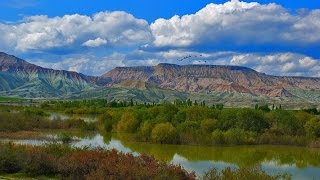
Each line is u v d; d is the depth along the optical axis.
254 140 106.81
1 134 96.25
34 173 40.66
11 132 100.56
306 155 90.12
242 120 114.62
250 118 115.06
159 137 98.81
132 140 102.06
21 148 45.56
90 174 37.81
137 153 78.25
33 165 40.75
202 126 109.56
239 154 86.62
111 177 36.72
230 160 76.19
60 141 89.88
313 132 115.25
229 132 104.56
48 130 112.44
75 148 49.44
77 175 39.44
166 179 37.50
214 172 42.06
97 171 37.75
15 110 159.00
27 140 88.94
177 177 38.59
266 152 92.94
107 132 119.06
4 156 41.16
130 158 41.53
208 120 111.06
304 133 116.88
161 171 38.53
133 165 38.94
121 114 122.75
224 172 40.88
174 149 90.00
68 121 122.56
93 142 93.38
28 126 111.00
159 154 80.62
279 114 119.94
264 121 117.25
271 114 121.38
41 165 40.88
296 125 118.12
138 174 37.06
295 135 114.56
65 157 42.75
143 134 101.69
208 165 68.00
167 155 79.81
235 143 103.19
